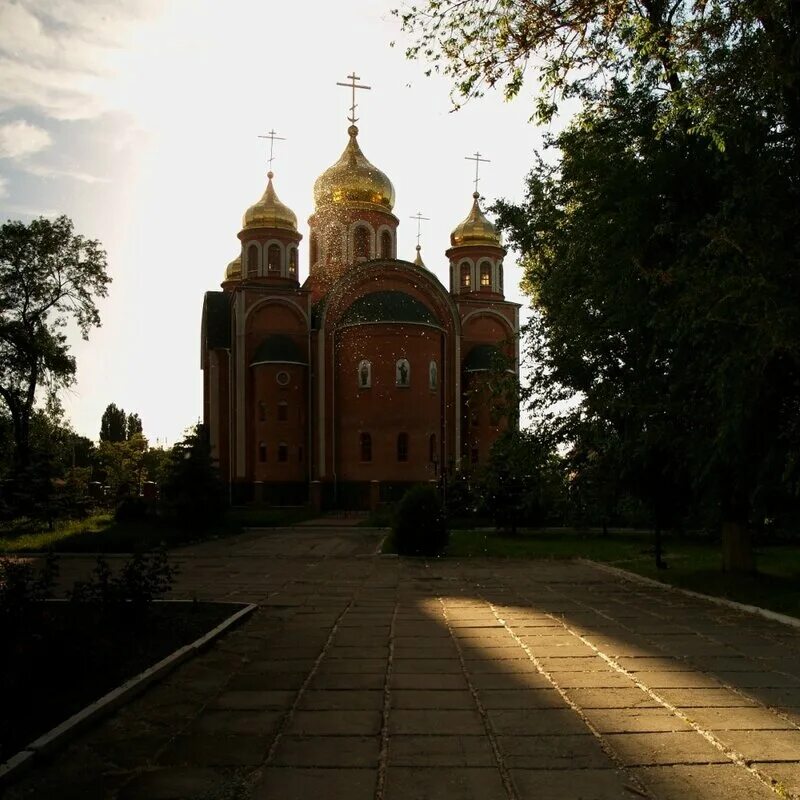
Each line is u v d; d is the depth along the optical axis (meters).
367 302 43.66
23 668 6.48
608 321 14.22
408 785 4.95
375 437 41.97
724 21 10.16
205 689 7.29
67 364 36.28
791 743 5.59
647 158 13.32
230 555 22.19
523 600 13.26
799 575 15.89
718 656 8.51
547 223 16.81
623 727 6.00
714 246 11.27
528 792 4.80
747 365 11.32
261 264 47.44
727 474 13.81
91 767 5.31
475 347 47.91
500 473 29.58
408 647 9.20
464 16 9.59
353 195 48.12
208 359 49.72
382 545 24.27
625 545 25.39
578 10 9.46
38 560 20.02
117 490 43.22
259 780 5.07
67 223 35.62
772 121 11.56
